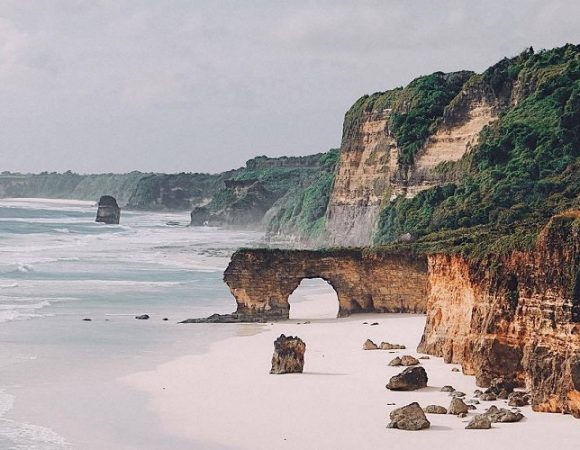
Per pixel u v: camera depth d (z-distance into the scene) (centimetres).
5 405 5000
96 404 5050
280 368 5766
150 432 4525
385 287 8544
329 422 4591
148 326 7794
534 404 4544
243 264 8431
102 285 10738
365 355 6262
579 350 4381
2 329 7369
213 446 4294
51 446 4309
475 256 5469
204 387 5422
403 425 4419
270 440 4347
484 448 4050
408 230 11300
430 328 6200
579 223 4484
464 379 5359
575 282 4425
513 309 4975
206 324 8000
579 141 11056
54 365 6059
